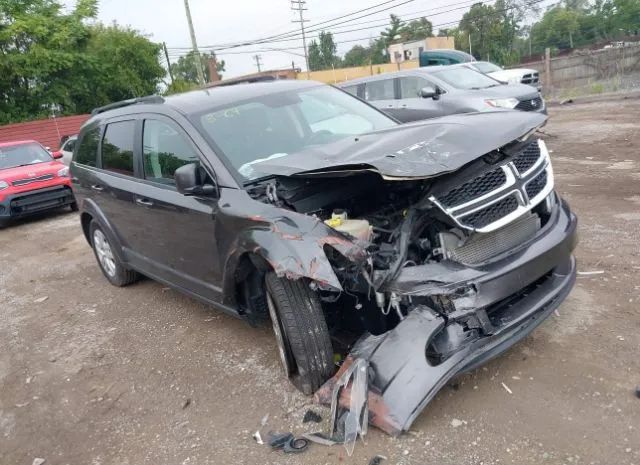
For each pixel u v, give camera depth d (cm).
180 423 352
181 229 429
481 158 332
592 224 587
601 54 2475
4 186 1067
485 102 1045
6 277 756
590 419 293
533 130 351
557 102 2061
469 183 326
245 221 351
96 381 426
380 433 303
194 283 445
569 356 348
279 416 338
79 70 2997
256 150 414
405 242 313
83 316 566
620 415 292
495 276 309
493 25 5459
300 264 300
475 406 316
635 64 2412
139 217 492
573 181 795
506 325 313
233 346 441
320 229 311
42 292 667
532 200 341
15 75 2786
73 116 2805
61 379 439
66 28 2934
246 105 457
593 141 1109
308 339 329
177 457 320
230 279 377
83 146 616
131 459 326
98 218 580
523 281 320
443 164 303
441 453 285
